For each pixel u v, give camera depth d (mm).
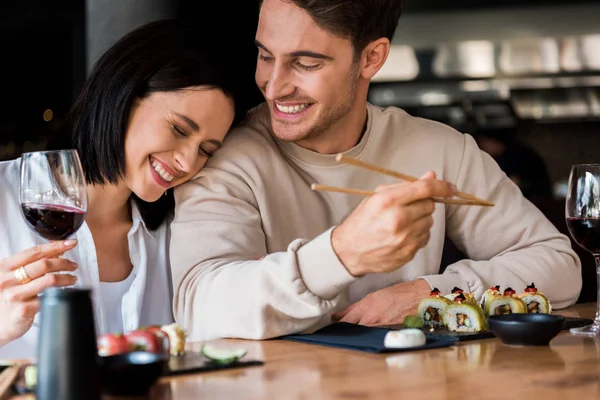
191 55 1971
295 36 1979
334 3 1969
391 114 2367
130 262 2260
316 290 1601
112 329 2211
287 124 2105
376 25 2111
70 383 1025
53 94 7566
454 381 1225
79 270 2141
